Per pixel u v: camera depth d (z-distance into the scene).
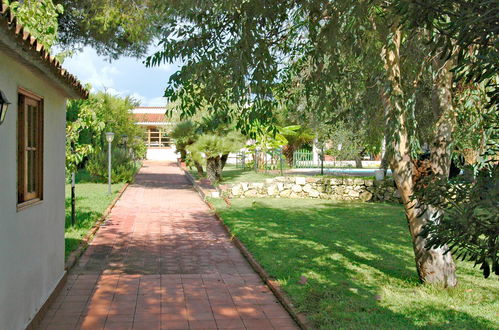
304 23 6.06
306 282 6.58
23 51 4.02
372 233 10.83
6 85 4.13
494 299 5.94
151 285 6.83
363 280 6.81
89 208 14.30
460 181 2.36
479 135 6.34
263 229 11.21
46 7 8.55
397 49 6.07
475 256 2.19
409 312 5.36
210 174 23.44
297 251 8.77
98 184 23.08
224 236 11.12
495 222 2.08
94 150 11.32
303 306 5.57
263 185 18.58
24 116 4.84
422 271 6.48
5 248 4.04
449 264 6.39
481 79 2.09
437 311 5.41
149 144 47.53
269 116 5.32
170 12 5.87
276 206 15.83
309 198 18.38
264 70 5.24
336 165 34.81
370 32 6.02
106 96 29.56
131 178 24.75
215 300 6.14
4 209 4.03
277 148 29.98
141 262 8.50
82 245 9.31
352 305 5.57
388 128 5.95
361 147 20.44
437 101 6.38
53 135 6.14
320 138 22.03
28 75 4.85
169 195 20.02
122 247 9.75
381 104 6.72
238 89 5.20
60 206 6.61
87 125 10.85
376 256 8.48
